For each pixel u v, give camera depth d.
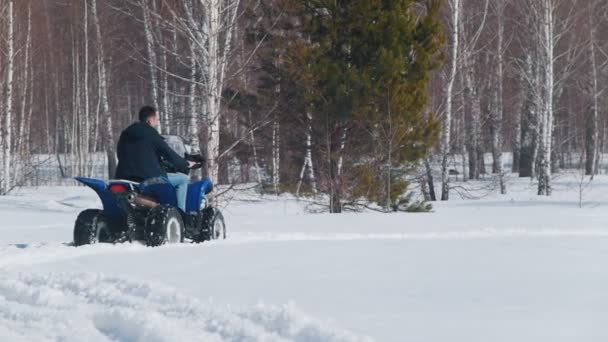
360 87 36.44
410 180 39.28
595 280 13.73
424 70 37.81
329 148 36.91
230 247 17.88
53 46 80.25
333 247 18.06
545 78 59.38
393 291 12.56
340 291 12.55
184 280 13.54
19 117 71.44
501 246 18.70
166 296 11.83
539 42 58.78
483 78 72.50
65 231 25.31
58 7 80.88
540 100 58.31
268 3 39.94
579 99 80.06
